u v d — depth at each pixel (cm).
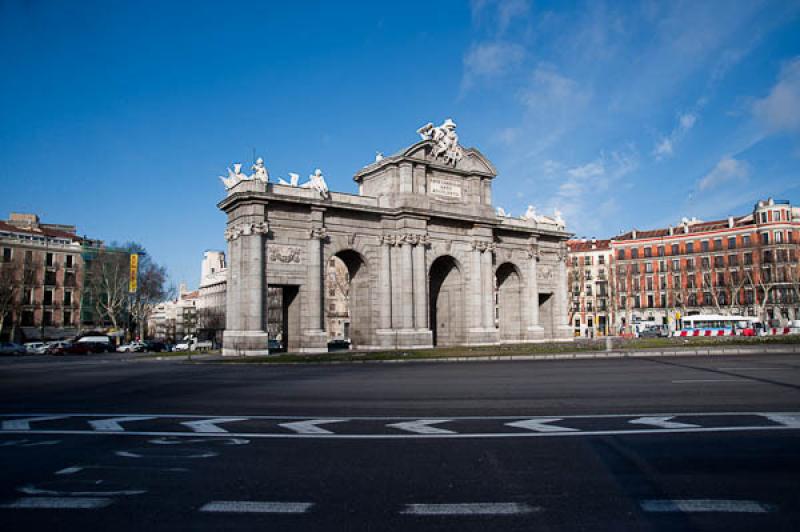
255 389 2108
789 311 9794
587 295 11988
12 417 1473
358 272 5497
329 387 2131
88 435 1207
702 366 2659
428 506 732
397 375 2620
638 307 11356
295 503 750
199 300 16675
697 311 10625
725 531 639
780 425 1176
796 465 881
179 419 1405
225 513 717
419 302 5400
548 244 6925
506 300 6762
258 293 4622
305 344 4803
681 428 1166
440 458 966
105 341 7844
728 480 817
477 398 1723
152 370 3347
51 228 11175
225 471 907
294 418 1396
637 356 3547
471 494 777
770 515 683
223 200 4888
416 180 5547
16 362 4872
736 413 1333
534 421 1293
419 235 5441
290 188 4944
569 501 745
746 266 10119
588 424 1239
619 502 738
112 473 906
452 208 5731
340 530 656
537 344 5753
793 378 2053
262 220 4703
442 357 3697
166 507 743
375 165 5662
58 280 10006
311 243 4941
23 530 669
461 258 5822
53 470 927
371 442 1096
